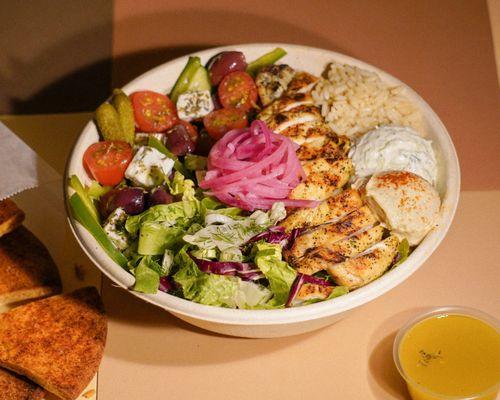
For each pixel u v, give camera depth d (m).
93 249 0.48
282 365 0.51
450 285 0.54
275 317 0.45
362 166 0.52
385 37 0.70
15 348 0.51
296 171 0.50
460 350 0.48
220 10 0.73
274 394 0.50
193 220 0.50
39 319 0.52
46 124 0.65
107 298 0.55
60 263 0.57
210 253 0.48
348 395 0.50
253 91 0.58
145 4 0.75
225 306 0.47
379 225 0.49
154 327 0.54
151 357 0.52
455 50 0.68
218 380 0.51
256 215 0.49
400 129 0.53
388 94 0.56
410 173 0.50
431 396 0.47
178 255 0.48
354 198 0.50
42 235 0.58
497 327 0.49
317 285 0.48
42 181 0.56
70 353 0.50
